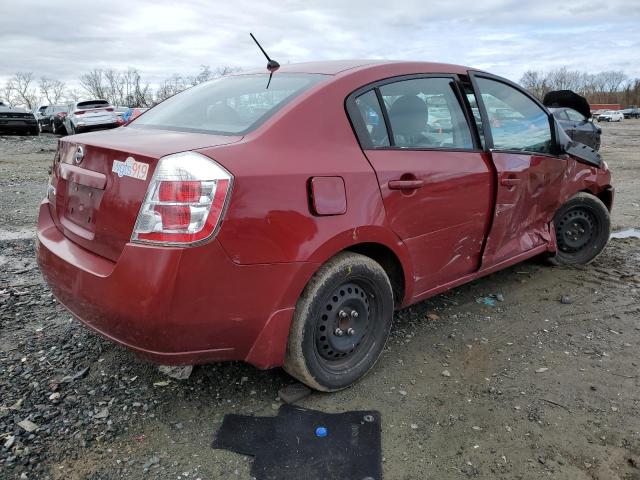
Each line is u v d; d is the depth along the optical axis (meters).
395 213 2.86
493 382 2.97
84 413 2.60
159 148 2.32
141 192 2.22
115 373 2.95
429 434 2.53
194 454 2.36
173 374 2.90
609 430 2.57
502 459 2.37
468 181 3.29
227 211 2.20
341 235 2.58
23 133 22.61
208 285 2.21
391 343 3.41
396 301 3.21
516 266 4.89
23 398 2.69
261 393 2.81
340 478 2.23
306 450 2.39
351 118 2.80
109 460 2.31
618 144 22.12
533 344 3.42
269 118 2.58
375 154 2.83
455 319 3.78
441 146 3.25
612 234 6.10
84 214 2.57
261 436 2.47
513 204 3.73
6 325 3.48
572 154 4.48
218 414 2.63
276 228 2.34
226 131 2.62
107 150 2.42
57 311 3.72
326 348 2.73
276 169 2.37
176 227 2.14
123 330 2.29
